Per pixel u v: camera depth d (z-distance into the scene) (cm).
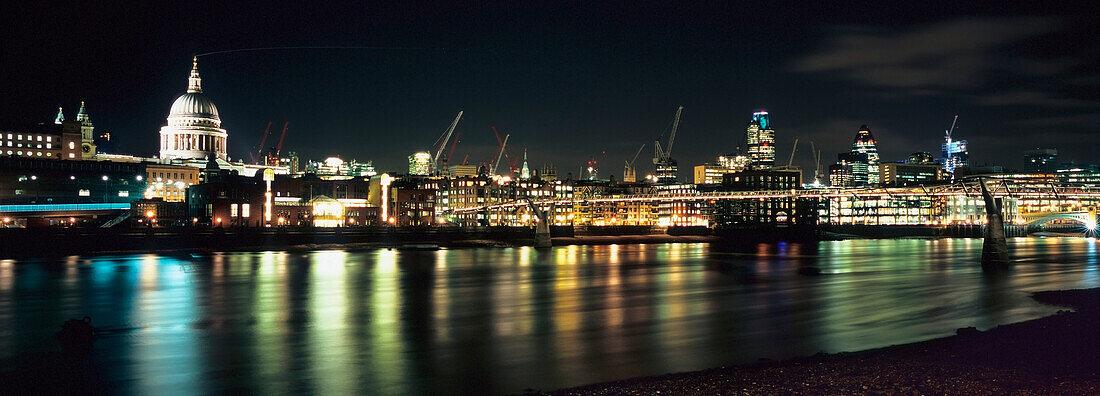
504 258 13475
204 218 19875
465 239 19438
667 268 11056
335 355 4122
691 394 3072
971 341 4219
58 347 4375
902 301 6625
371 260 12531
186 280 8519
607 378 3525
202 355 4131
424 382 3484
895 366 3531
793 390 3103
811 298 6900
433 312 5897
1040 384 3169
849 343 4412
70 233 13400
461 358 4019
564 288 7875
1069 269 10944
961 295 7119
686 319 5481
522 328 5056
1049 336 4356
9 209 16125
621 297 7006
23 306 6194
